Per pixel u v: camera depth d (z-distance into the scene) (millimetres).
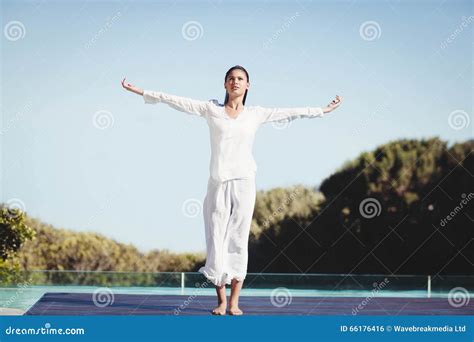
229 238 4738
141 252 15164
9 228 9438
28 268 14445
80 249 14883
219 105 4836
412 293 7070
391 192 14438
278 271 14219
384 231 14148
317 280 7113
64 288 7082
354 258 14109
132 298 6016
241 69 4805
